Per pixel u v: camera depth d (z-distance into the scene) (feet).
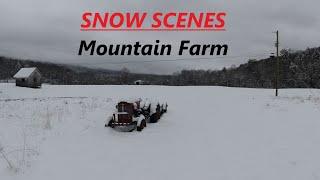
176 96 122.21
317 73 399.24
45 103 81.76
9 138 38.01
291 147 36.58
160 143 39.68
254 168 29.81
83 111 63.10
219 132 46.55
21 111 62.80
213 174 28.43
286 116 60.59
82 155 33.40
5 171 27.84
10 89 177.58
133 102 52.44
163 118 61.87
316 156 32.81
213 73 436.35
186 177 27.71
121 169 29.60
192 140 41.39
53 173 28.04
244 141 40.27
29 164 29.63
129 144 38.78
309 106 76.07
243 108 78.64
